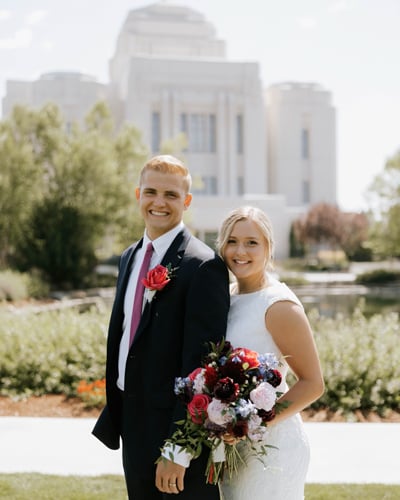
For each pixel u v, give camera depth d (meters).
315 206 55.59
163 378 2.88
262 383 2.58
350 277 41.09
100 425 3.20
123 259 3.41
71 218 29.73
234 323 2.98
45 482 4.98
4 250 30.16
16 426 6.83
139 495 2.95
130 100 64.12
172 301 2.90
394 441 6.30
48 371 8.45
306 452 2.89
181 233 3.11
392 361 8.16
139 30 77.31
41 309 21.14
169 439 2.65
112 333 3.19
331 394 7.74
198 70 65.81
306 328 2.89
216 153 66.50
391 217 37.31
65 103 65.25
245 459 2.83
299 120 71.81
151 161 3.16
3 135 31.00
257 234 3.04
